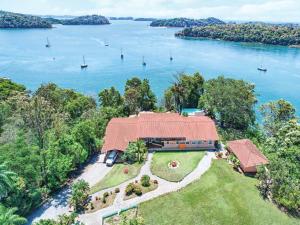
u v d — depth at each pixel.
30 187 41.34
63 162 46.16
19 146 42.03
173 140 57.16
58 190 45.88
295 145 49.53
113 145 54.59
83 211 40.44
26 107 53.09
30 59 176.75
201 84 82.12
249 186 45.41
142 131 57.56
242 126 70.25
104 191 44.69
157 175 48.34
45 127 55.38
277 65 168.25
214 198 42.59
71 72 146.12
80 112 73.62
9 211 31.42
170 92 80.81
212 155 54.84
